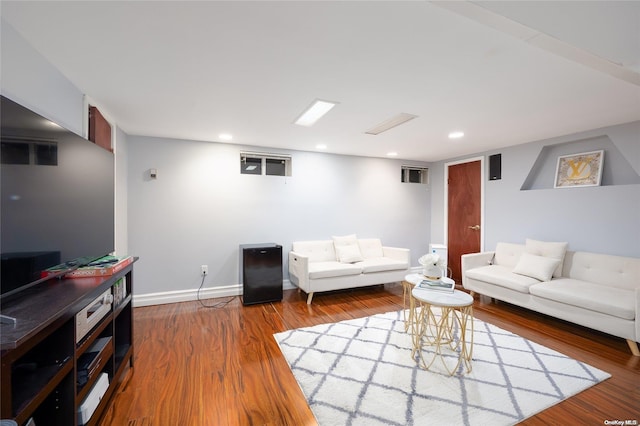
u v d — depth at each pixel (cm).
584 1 106
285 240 429
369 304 365
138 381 196
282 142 387
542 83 207
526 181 391
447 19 136
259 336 268
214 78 200
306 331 278
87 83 206
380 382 195
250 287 359
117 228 303
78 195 167
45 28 142
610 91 220
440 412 166
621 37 131
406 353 235
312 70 189
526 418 161
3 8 125
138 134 345
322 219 454
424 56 171
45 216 137
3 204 112
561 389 187
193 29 145
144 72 191
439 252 466
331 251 442
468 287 378
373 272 407
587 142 338
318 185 451
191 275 374
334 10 130
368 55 170
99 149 196
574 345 250
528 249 361
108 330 178
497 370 210
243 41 156
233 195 396
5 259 113
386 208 506
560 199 350
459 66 183
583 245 329
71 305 120
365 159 487
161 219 359
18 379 111
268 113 272
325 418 161
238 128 321
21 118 123
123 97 232
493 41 155
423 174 548
